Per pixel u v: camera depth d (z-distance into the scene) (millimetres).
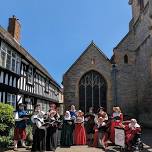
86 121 12031
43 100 21656
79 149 9875
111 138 10758
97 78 22953
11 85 13742
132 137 9211
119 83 22609
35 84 18859
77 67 22969
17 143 10047
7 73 13188
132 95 22422
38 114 9562
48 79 23703
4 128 9273
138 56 22375
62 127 10711
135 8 23969
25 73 16469
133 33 23594
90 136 11664
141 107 21078
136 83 22625
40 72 20125
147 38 19875
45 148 9234
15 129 9562
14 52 14648
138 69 22312
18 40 20406
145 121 19922
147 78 19781
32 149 9109
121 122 10766
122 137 9555
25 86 16312
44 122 9711
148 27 19172
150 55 19094
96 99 22609
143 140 12297
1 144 9297
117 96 22328
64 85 22688
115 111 11070
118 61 23062
